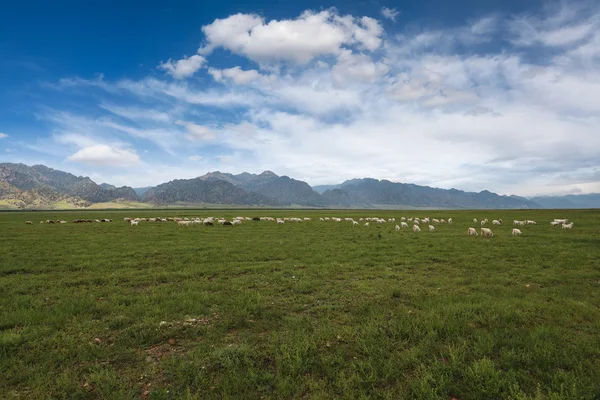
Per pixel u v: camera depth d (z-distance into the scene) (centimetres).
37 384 666
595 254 2094
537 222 5222
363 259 2033
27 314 1031
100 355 788
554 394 592
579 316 1012
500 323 953
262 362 760
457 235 3334
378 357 764
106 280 1528
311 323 997
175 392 647
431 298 1224
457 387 648
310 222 5544
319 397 619
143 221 5722
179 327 964
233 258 2072
